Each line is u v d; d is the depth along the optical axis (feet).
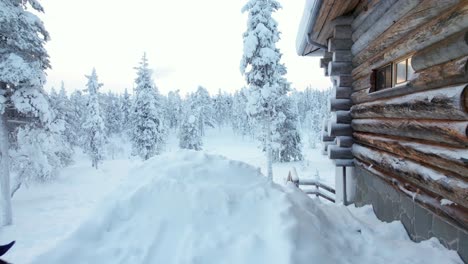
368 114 16.15
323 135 23.21
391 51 13.14
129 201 10.13
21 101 39.55
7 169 40.34
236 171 12.98
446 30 8.91
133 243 8.66
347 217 13.30
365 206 17.37
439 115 9.42
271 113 68.39
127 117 178.29
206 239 8.64
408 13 11.60
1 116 40.24
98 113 102.94
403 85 11.60
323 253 8.41
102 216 9.59
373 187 16.96
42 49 41.47
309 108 254.88
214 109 237.04
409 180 12.23
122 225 9.46
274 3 60.49
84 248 8.48
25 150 46.91
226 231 9.09
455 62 8.36
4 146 40.32
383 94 13.82
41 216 42.96
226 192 10.79
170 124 222.28
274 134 88.02
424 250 10.26
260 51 60.44
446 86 9.17
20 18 38.60
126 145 168.04
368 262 9.41
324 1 15.24
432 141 10.26
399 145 12.43
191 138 123.95
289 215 9.57
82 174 81.10
